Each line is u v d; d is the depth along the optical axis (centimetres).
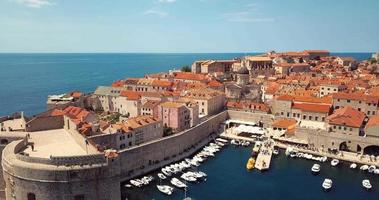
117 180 7525
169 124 15575
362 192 11138
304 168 13212
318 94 19675
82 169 7000
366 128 13975
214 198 10644
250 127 17425
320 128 15375
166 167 12800
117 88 19700
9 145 8350
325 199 10681
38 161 7088
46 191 6944
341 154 14112
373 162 13250
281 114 17588
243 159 14225
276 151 14738
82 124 11881
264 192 11156
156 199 10506
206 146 15812
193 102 17112
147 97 18038
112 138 12156
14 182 7175
